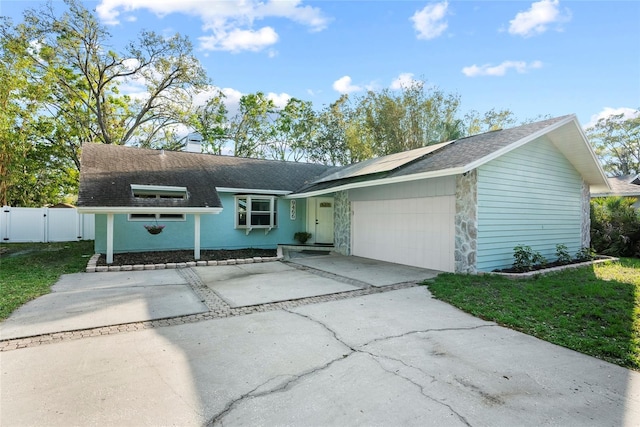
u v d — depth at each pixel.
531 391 2.95
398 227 9.95
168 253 10.95
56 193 24.16
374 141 25.69
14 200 21.59
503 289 6.30
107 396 2.85
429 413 2.61
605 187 11.88
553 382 3.11
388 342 4.06
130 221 10.99
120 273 8.22
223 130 27.31
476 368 3.38
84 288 6.66
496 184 8.12
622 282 6.91
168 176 11.34
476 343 4.03
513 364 3.48
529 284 6.70
